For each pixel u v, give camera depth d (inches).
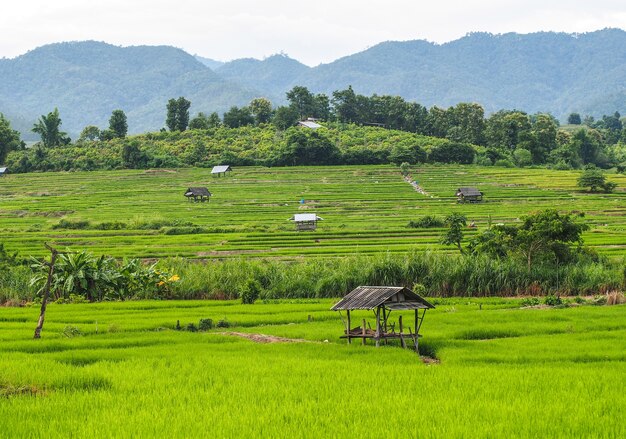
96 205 6879.9
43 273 2746.1
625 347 1583.4
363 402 1083.9
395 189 7514.8
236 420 986.7
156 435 920.9
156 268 3075.8
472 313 2181.3
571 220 3083.2
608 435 906.1
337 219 5807.1
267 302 2677.2
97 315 2293.3
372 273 2839.6
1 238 4835.1
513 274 2849.4
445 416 997.2
